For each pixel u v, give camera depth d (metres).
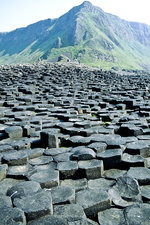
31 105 10.64
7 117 8.70
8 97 12.29
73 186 4.16
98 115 8.71
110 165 4.81
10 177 4.38
